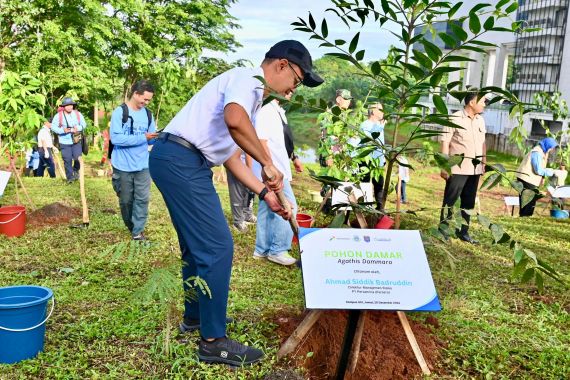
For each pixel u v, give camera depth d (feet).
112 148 18.15
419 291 8.45
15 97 21.09
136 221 18.88
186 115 9.46
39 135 38.50
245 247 18.84
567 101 60.13
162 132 9.76
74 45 56.54
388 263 8.69
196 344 10.61
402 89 9.45
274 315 12.12
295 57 9.31
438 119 8.93
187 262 10.46
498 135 67.21
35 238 19.27
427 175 50.37
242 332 11.28
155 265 14.90
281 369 9.61
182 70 32.76
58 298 12.98
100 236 19.71
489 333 12.06
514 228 25.89
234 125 8.66
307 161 51.19
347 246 8.82
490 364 10.44
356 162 19.54
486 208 36.27
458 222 9.18
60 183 34.22
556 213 29.40
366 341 10.53
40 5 55.98
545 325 12.86
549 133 33.58
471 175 20.68
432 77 8.68
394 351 10.48
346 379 9.64
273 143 15.90
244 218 22.26
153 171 9.54
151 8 75.61
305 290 8.36
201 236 9.46
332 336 10.59
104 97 64.03
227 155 9.75
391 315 11.73
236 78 9.11
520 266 9.08
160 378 9.50
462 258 18.97
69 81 54.29
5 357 9.71
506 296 15.03
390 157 9.88
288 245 16.88
